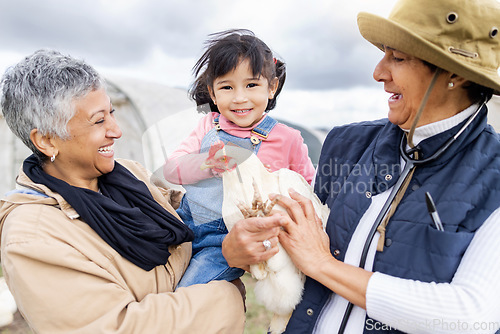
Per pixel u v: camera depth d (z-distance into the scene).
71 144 1.19
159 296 1.24
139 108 6.43
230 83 1.51
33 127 1.15
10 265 1.11
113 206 1.27
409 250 1.07
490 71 1.03
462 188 1.02
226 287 1.34
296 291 1.19
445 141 1.10
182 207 1.58
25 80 1.12
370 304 1.05
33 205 1.20
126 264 1.24
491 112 2.17
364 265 1.15
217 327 1.25
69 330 1.10
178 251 1.46
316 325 1.25
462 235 0.98
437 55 0.98
